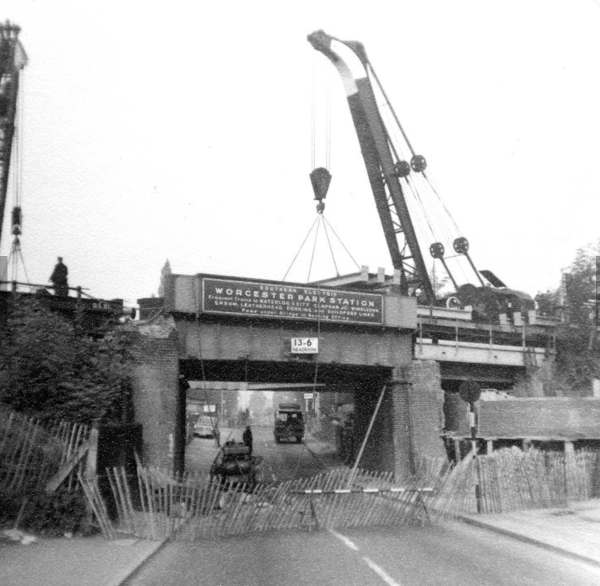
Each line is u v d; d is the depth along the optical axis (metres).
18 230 23.52
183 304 22.64
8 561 10.73
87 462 13.85
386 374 27.98
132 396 21.11
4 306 21.16
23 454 13.26
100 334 22.42
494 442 24.52
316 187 33.41
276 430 56.66
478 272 46.22
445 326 36.28
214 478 15.97
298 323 24.88
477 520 15.97
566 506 18.48
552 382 37.38
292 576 9.92
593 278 41.91
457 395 35.00
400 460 26.52
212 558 11.66
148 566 10.88
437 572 10.12
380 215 39.66
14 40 23.64
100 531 13.80
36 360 17.36
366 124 39.06
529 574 10.02
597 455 20.41
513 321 40.41
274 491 16.03
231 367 26.38
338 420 46.09
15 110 23.48
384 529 15.52
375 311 26.09
